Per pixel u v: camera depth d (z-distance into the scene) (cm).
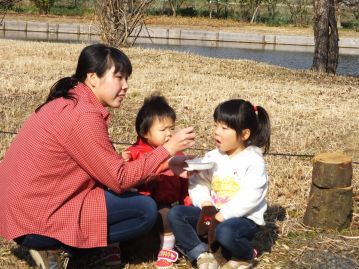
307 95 1086
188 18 3312
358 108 986
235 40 2678
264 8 3516
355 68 2036
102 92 380
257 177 396
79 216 370
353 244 460
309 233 477
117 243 420
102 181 369
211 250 424
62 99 373
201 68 1359
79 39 2452
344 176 474
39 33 2634
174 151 380
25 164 364
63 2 3434
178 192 446
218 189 411
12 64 1244
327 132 805
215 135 408
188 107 912
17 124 771
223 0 3497
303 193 558
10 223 369
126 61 382
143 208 388
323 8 1552
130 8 1719
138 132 436
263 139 414
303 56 2281
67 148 361
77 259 421
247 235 396
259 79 1262
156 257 436
